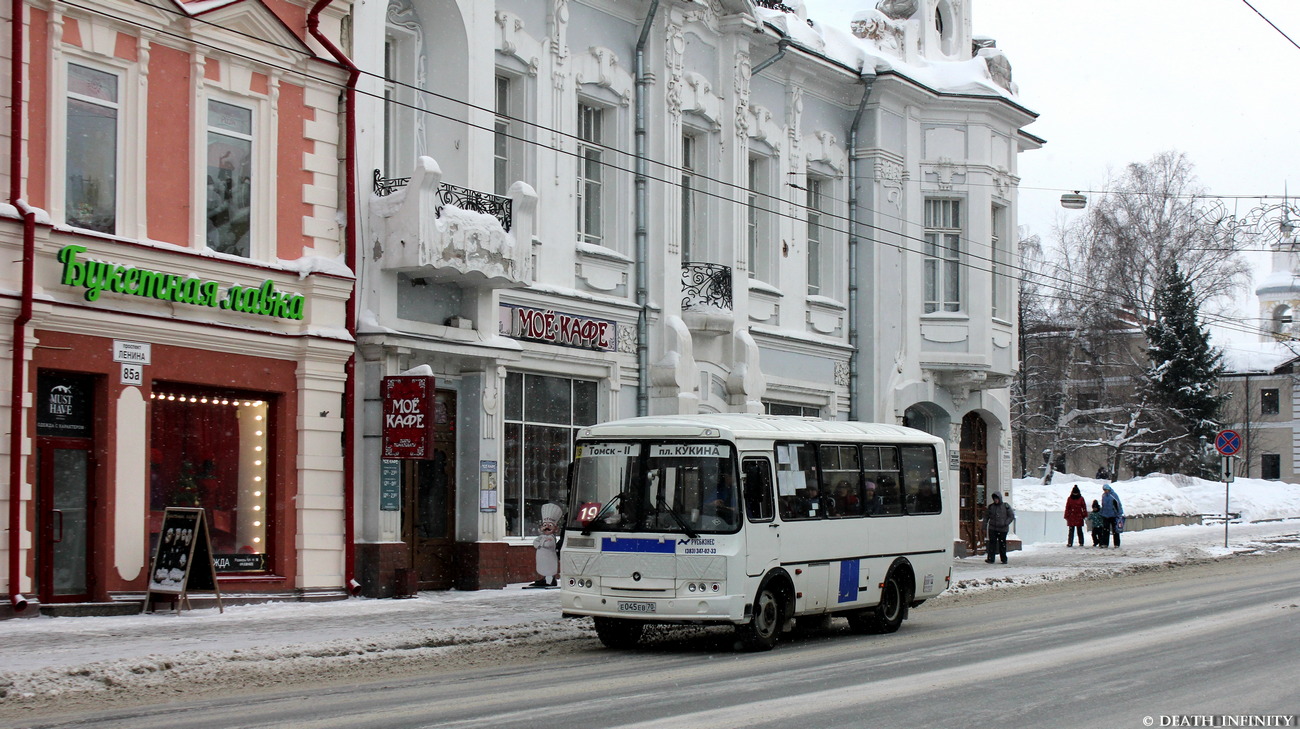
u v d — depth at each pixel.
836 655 16.23
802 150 33.38
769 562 17.19
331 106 21.94
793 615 17.62
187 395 19.88
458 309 23.91
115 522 18.55
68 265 17.84
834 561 18.58
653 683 13.43
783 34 32.00
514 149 25.67
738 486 16.83
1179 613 20.86
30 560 17.64
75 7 18.23
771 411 32.28
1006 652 16.06
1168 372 68.06
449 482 24.06
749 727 10.62
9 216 17.23
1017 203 38.69
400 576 21.83
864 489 19.66
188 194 19.70
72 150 18.34
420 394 21.59
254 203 20.75
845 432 19.58
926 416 37.62
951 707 11.77
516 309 25.05
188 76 19.77
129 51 19.00
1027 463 73.62
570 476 17.81
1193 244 66.50
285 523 20.80
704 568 16.59
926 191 36.28
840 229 34.78
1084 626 19.16
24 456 17.44
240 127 20.61
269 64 20.83
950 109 36.56
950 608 23.42
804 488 18.25
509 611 20.12
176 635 16.12
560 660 15.85
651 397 28.06
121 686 13.05
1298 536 45.81
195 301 19.41
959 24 38.91
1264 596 23.80
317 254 21.58
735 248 30.36
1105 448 75.62
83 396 18.59
